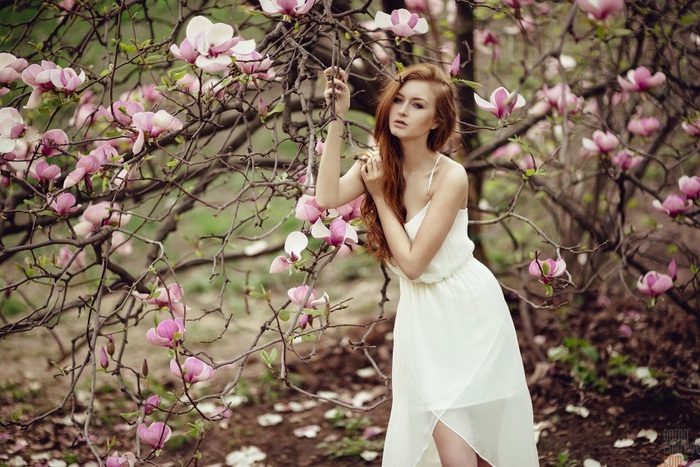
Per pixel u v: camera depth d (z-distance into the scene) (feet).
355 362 14.24
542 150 14.85
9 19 12.21
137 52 7.81
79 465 10.59
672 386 10.93
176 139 8.63
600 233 12.14
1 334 8.04
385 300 8.28
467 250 7.43
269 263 20.22
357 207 7.75
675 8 10.80
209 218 21.94
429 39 12.92
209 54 6.73
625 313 13.78
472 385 7.05
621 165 10.49
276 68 11.54
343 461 10.90
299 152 7.77
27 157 7.91
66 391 13.47
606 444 10.18
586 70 13.47
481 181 13.74
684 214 9.82
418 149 7.28
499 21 15.39
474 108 12.27
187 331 16.69
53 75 7.39
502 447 7.24
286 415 12.53
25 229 9.77
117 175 7.83
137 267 19.15
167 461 11.24
